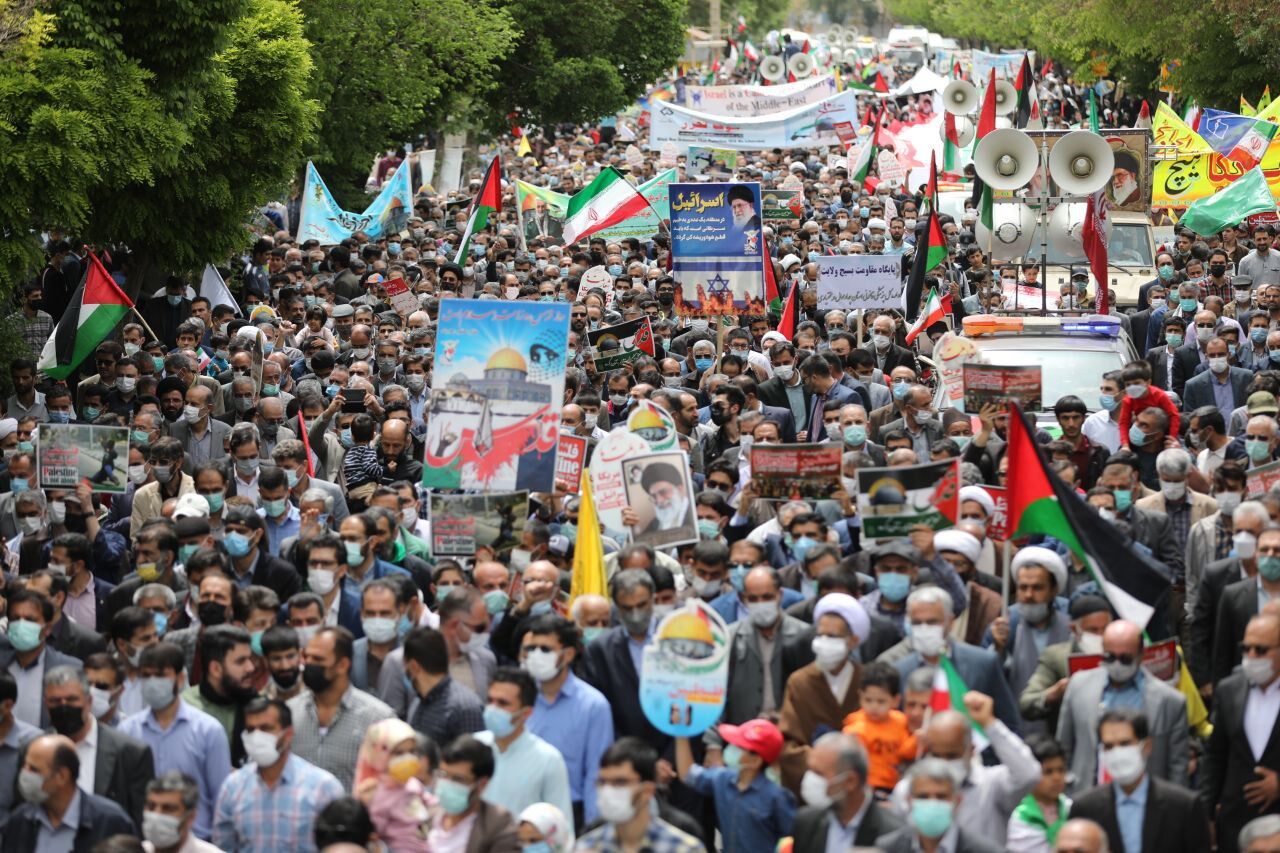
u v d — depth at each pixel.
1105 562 21.48
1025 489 21.89
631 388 35.91
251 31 47.31
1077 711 19.31
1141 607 21.36
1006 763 17.33
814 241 61.81
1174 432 32.38
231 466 29.33
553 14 98.06
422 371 37.59
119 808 17.70
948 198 76.38
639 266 54.44
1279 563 21.52
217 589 21.28
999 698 19.97
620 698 20.42
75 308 39.19
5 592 23.81
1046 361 38.19
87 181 39.47
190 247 46.72
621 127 132.12
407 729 16.67
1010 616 22.12
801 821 16.52
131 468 29.98
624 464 24.77
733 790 18.80
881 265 44.12
